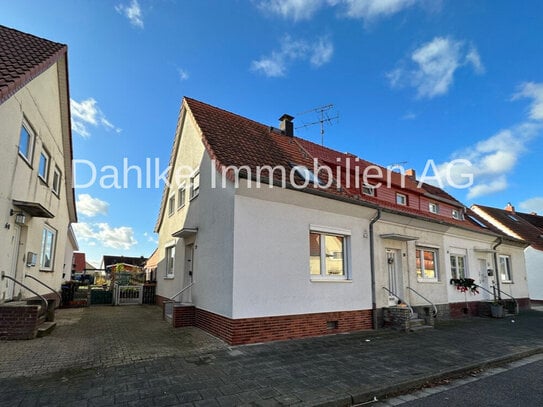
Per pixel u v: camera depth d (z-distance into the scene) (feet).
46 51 30.27
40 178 33.22
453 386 18.74
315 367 20.15
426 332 33.32
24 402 14.05
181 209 42.98
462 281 45.55
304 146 43.45
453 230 46.03
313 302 29.19
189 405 14.38
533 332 35.32
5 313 23.36
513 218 84.53
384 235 36.24
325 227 31.35
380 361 21.91
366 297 33.37
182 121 44.52
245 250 26.11
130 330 29.25
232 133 35.50
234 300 24.93
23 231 29.84
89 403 14.16
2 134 23.52
